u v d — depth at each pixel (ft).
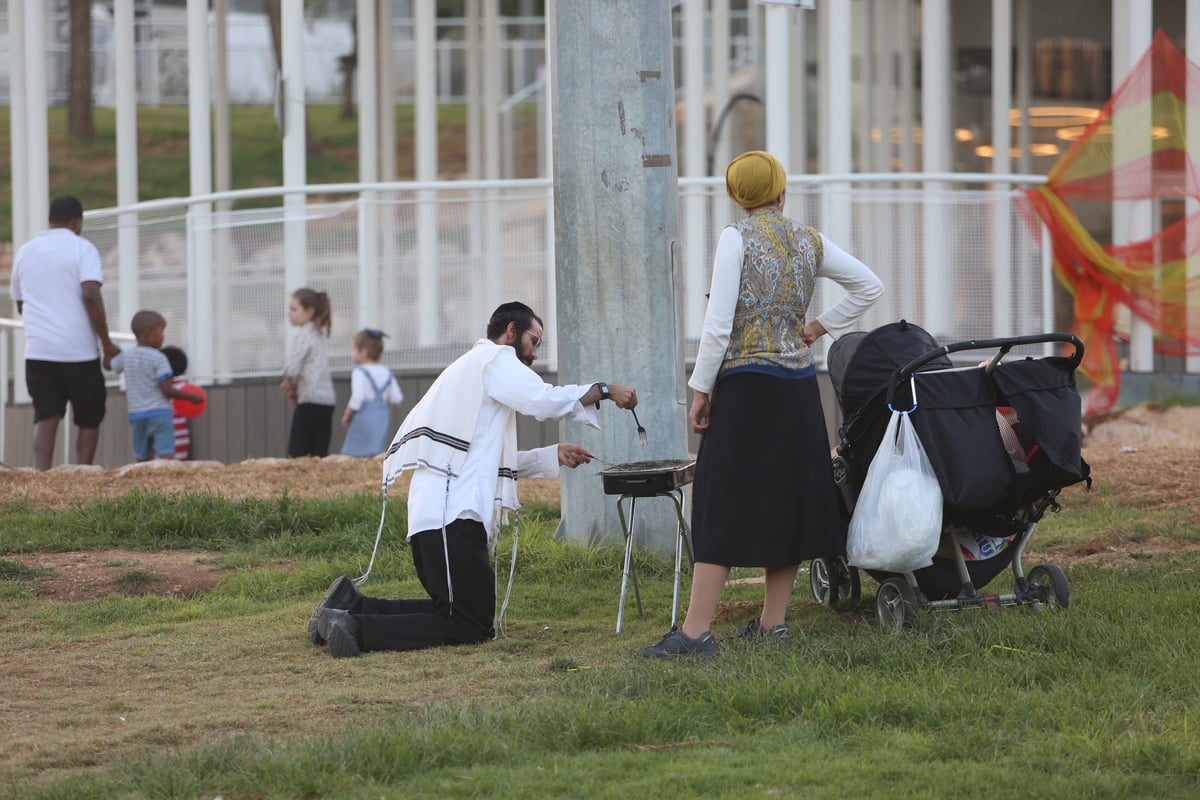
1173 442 156.04
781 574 73.26
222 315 172.55
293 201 172.55
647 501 100.01
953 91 229.45
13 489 127.54
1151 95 160.56
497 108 254.47
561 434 101.65
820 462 71.46
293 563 103.40
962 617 72.69
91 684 70.79
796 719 59.88
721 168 245.24
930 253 163.32
